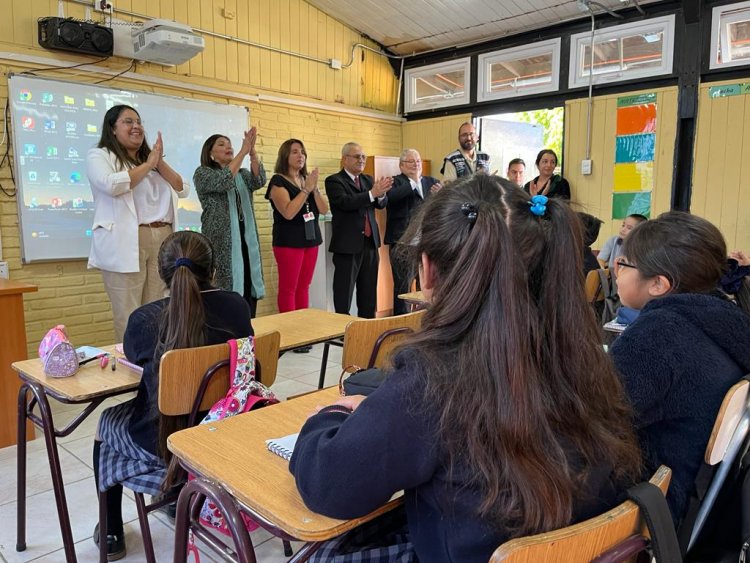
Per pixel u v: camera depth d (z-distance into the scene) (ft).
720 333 3.63
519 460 2.37
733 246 14.52
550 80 17.03
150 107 13.87
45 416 5.47
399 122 20.67
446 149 19.66
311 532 2.81
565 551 2.29
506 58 17.85
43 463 8.18
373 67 19.77
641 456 3.15
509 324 2.43
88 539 6.42
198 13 14.75
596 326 2.71
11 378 8.70
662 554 2.55
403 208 14.99
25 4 11.80
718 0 14.03
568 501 2.44
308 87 17.70
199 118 14.90
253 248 12.58
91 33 12.29
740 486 3.61
